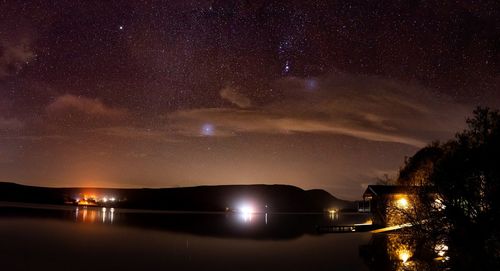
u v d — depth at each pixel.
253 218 92.50
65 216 71.31
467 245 14.41
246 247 38.78
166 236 46.75
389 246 30.70
